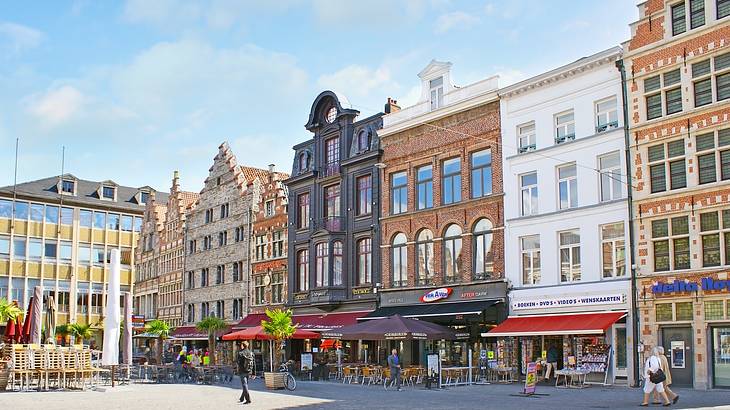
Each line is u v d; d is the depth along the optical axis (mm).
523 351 34875
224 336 44094
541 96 35438
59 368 29266
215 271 60219
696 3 29969
